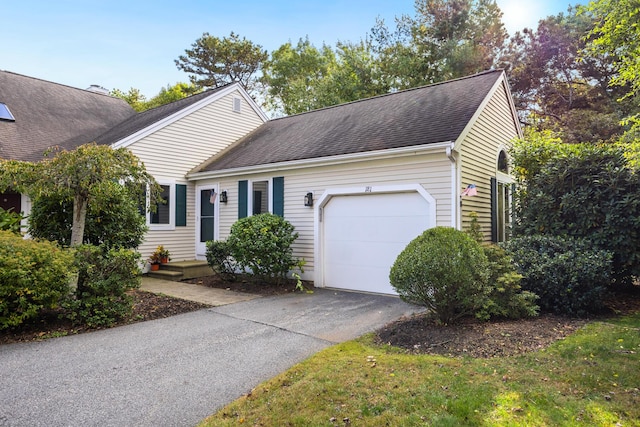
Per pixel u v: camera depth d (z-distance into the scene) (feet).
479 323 17.16
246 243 27.63
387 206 26.53
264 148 36.52
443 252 16.58
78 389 11.86
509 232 28.53
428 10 74.84
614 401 10.14
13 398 11.25
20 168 20.16
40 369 13.42
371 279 27.14
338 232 28.91
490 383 11.25
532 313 17.78
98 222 25.35
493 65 72.08
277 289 28.19
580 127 61.93
